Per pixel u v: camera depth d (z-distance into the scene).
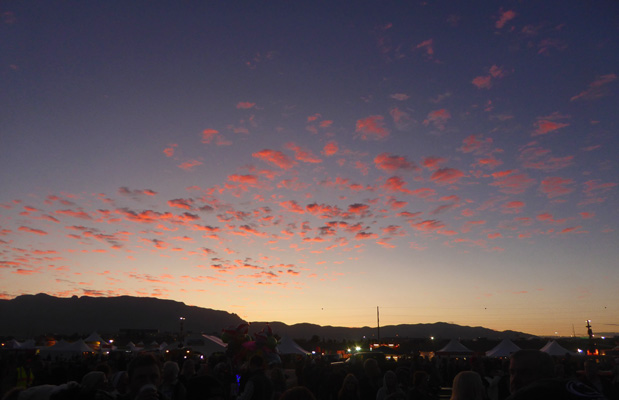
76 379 16.11
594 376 7.41
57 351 30.78
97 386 3.72
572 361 19.69
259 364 5.67
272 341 11.70
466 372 3.54
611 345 42.25
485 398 6.92
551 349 26.86
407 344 55.16
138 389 2.91
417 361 16.20
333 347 69.62
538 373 2.29
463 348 30.67
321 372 15.64
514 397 1.73
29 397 3.08
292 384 18.81
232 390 10.63
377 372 8.20
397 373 7.86
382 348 38.59
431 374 12.77
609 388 7.36
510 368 2.41
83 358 30.05
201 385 3.06
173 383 5.34
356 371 12.42
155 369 2.99
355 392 7.79
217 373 11.66
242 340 12.30
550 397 1.62
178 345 29.98
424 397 5.96
